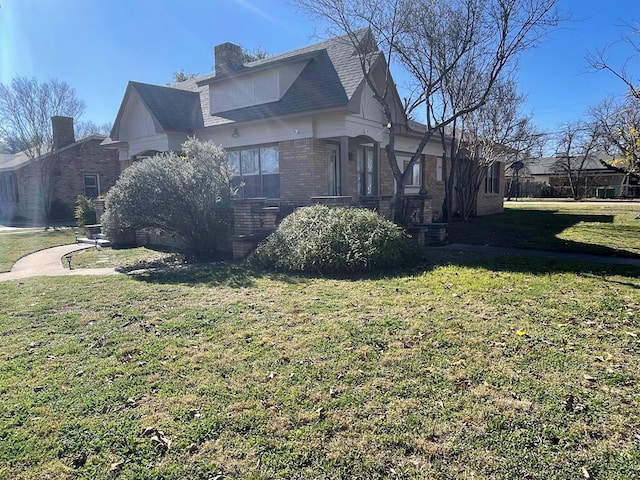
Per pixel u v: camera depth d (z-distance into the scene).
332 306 5.12
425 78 11.57
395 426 2.61
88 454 2.40
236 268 7.68
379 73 11.83
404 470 2.24
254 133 12.23
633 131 15.56
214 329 4.40
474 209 18.59
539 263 7.73
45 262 9.60
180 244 11.02
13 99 24.52
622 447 2.38
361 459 2.33
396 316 4.66
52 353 3.85
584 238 11.16
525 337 3.97
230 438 2.53
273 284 6.40
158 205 8.77
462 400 2.89
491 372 3.28
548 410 2.75
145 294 5.99
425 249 9.85
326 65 12.13
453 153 14.45
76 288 6.50
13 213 26.84
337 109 10.28
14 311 5.29
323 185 11.41
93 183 25.44
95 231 13.46
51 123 24.28
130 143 15.22
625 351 3.64
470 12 10.28
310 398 2.95
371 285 6.15
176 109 14.16
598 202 29.94
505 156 20.50
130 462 2.33
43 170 23.59
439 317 4.58
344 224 7.70
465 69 12.75
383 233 7.60
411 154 15.45
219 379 3.26
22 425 2.68
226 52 13.62
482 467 2.25
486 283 6.12
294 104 11.30
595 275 6.64
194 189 9.02
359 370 3.36
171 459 2.35
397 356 3.60
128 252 10.85
